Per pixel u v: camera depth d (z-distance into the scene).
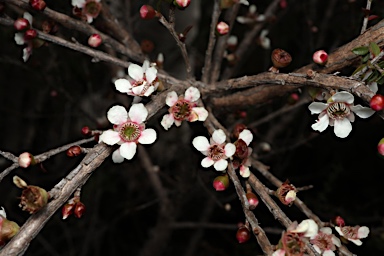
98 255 0.51
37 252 0.52
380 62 0.27
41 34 0.30
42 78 0.41
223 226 0.44
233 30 0.45
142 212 0.55
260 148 0.41
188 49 0.45
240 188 0.27
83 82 0.45
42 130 0.55
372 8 0.39
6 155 0.27
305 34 0.45
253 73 0.49
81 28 0.32
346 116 0.27
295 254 0.26
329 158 0.50
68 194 0.26
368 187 0.48
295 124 0.49
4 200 0.55
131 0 0.44
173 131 0.46
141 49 0.34
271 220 0.45
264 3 0.45
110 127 0.38
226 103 0.33
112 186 0.49
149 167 0.43
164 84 0.30
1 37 0.42
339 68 0.29
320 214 0.42
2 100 0.53
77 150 0.27
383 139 0.26
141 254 0.46
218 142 0.28
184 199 0.43
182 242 0.55
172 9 0.29
